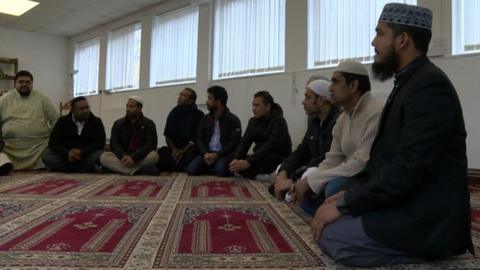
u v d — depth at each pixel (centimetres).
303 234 168
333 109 220
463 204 119
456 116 120
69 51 950
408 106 120
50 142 438
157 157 427
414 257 124
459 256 133
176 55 701
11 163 397
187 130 467
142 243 150
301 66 515
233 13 610
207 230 173
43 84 915
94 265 124
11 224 179
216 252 140
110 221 188
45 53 917
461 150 122
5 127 440
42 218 193
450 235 118
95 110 870
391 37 129
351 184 144
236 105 596
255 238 160
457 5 392
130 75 792
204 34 639
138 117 438
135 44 782
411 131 116
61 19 811
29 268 120
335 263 129
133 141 432
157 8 727
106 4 725
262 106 382
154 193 284
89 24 848
